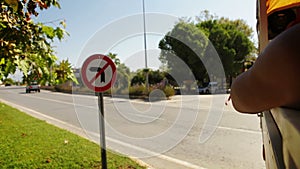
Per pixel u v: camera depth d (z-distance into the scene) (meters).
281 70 0.59
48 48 2.49
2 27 2.14
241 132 6.67
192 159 4.61
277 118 0.94
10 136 6.30
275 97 0.66
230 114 9.85
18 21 2.23
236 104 0.88
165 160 4.56
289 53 0.57
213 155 4.81
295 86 0.59
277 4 1.69
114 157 4.52
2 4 2.00
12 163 4.18
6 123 8.55
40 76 2.28
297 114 0.65
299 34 0.58
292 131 0.60
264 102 0.70
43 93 30.83
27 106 16.31
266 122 1.34
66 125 8.63
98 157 4.45
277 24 1.70
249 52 27.58
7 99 23.08
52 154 4.68
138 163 4.25
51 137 6.17
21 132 6.86
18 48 2.25
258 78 0.69
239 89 0.82
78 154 4.65
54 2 2.42
